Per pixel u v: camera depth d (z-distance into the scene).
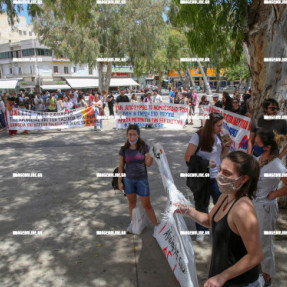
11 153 9.28
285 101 4.25
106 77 26.64
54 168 7.54
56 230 4.39
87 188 6.08
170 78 70.31
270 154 2.82
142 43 24.28
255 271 1.94
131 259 3.66
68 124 13.36
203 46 6.54
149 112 13.52
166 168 3.12
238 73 38.94
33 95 18.72
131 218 4.41
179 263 2.69
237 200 1.87
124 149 4.10
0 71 57.81
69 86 53.34
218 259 1.92
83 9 9.09
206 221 2.34
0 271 3.46
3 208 5.18
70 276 3.36
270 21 4.38
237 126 5.49
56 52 24.70
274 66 4.28
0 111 14.61
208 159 3.75
